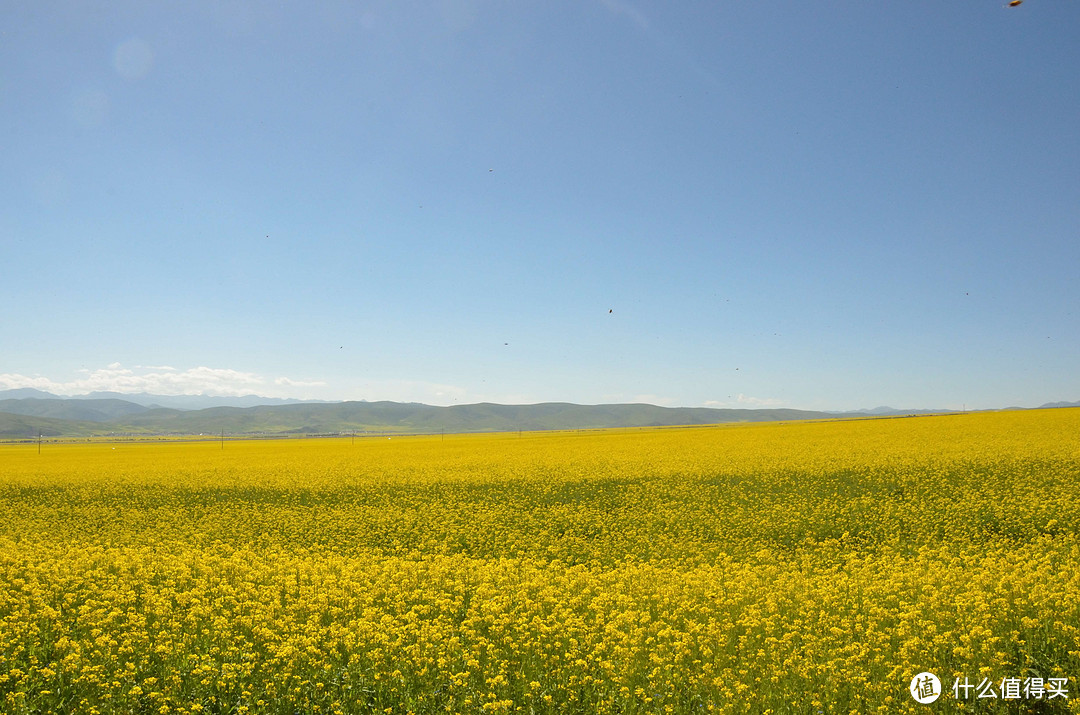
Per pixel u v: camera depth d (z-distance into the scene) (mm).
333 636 10195
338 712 8008
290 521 22562
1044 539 16031
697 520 20375
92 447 88438
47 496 30203
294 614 11695
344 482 30594
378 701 8336
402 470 34125
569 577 13875
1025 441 34469
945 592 11547
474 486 28578
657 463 32781
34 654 9805
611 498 24938
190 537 20672
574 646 9922
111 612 11367
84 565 15609
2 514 26141
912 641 9172
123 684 8812
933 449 32562
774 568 14273
